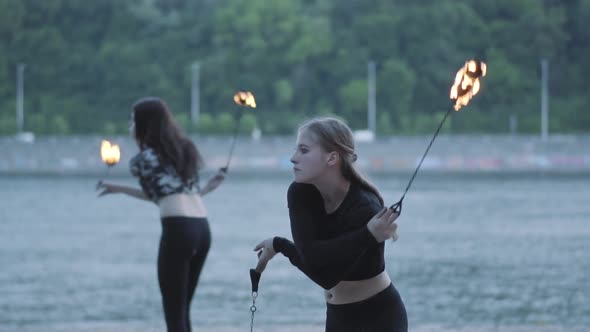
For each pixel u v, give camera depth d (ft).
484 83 494.59
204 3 540.11
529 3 542.98
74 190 309.42
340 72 501.56
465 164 404.16
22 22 520.42
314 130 24.70
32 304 80.64
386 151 406.00
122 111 481.87
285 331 47.80
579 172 400.06
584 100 494.59
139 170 36.32
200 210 36.81
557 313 70.59
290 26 504.84
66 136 443.73
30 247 140.87
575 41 537.24
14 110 474.90
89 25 532.73
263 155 408.05
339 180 24.73
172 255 36.17
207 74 493.36
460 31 525.34
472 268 106.83
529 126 465.06
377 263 24.94
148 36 520.42
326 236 24.70
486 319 68.28
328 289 24.27
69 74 500.74
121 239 153.99
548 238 149.07
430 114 497.05
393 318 25.29
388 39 510.99
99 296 86.48
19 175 402.93
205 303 79.41
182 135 36.78
